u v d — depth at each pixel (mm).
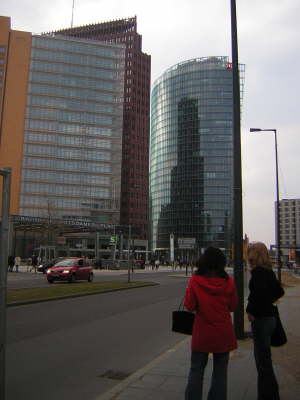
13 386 6156
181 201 161250
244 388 5785
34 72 124625
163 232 165375
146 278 41062
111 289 24219
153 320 13234
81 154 126125
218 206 155375
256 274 5289
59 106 125688
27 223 63812
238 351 8289
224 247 152375
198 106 162875
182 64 170375
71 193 123625
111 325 12148
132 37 178500
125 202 165625
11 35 124250
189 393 4434
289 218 121500
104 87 130625
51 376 6703
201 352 4465
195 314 4629
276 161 33781
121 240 75625
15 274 41844
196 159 160375
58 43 128000
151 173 180375
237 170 10164
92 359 7902
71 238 115750
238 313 9664
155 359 7613
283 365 7223
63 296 19391
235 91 10516
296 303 18344
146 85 178750
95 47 131375
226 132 159250
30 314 14125
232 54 10648
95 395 5773
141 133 173500
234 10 10703
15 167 118625
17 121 120812
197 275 4613
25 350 8586
